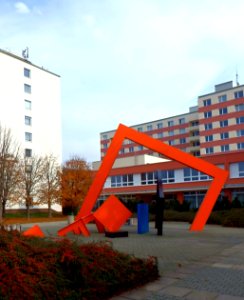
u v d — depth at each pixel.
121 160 54.41
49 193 43.00
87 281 5.91
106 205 17.38
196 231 18.81
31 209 48.53
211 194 18.81
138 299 6.11
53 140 56.09
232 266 8.95
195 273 8.12
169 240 14.87
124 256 7.29
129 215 17.62
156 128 84.75
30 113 52.62
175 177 42.22
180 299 6.07
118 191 47.69
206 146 66.94
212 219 24.14
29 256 5.89
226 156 37.66
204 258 10.17
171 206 33.75
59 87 58.50
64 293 5.45
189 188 40.59
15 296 4.83
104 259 6.61
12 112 49.72
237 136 63.31
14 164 38.59
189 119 77.06
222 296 6.22
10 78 50.06
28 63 53.12
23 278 5.12
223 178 18.52
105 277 6.30
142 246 12.87
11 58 50.53
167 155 18.50
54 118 56.78
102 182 18.39
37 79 54.44
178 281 7.34
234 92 64.31
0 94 48.41
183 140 80.12
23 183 40.19
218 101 66.38
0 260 5.30
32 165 43.03
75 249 6.46
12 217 40.56
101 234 18.16
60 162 56.78
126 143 89.12
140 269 7.10
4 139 38.09
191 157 18.47
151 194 46.69
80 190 45.12
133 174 46.53
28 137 51.94
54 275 5.59
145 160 51.94
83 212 18.12
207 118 67.44
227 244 13.30
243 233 17.66
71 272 5.91
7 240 6.09
